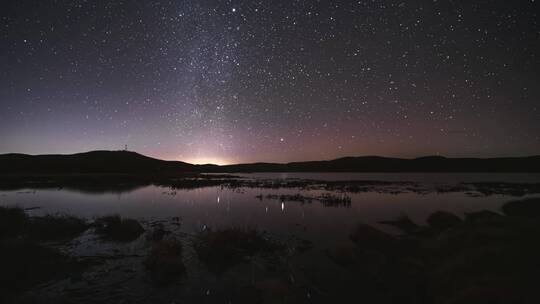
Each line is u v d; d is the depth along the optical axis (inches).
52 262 326.6
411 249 347.3
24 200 892.6
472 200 892.0
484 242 273.7
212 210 710.5
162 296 268.2
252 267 333.7
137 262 348.2
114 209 726.5
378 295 265.3
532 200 663.1
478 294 202.5
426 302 244.8
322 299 259.9
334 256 354.9
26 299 247.9
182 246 409.7
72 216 585.9
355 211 692.7
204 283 293.7
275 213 666.8
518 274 212.8
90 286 284.8
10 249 319.0
